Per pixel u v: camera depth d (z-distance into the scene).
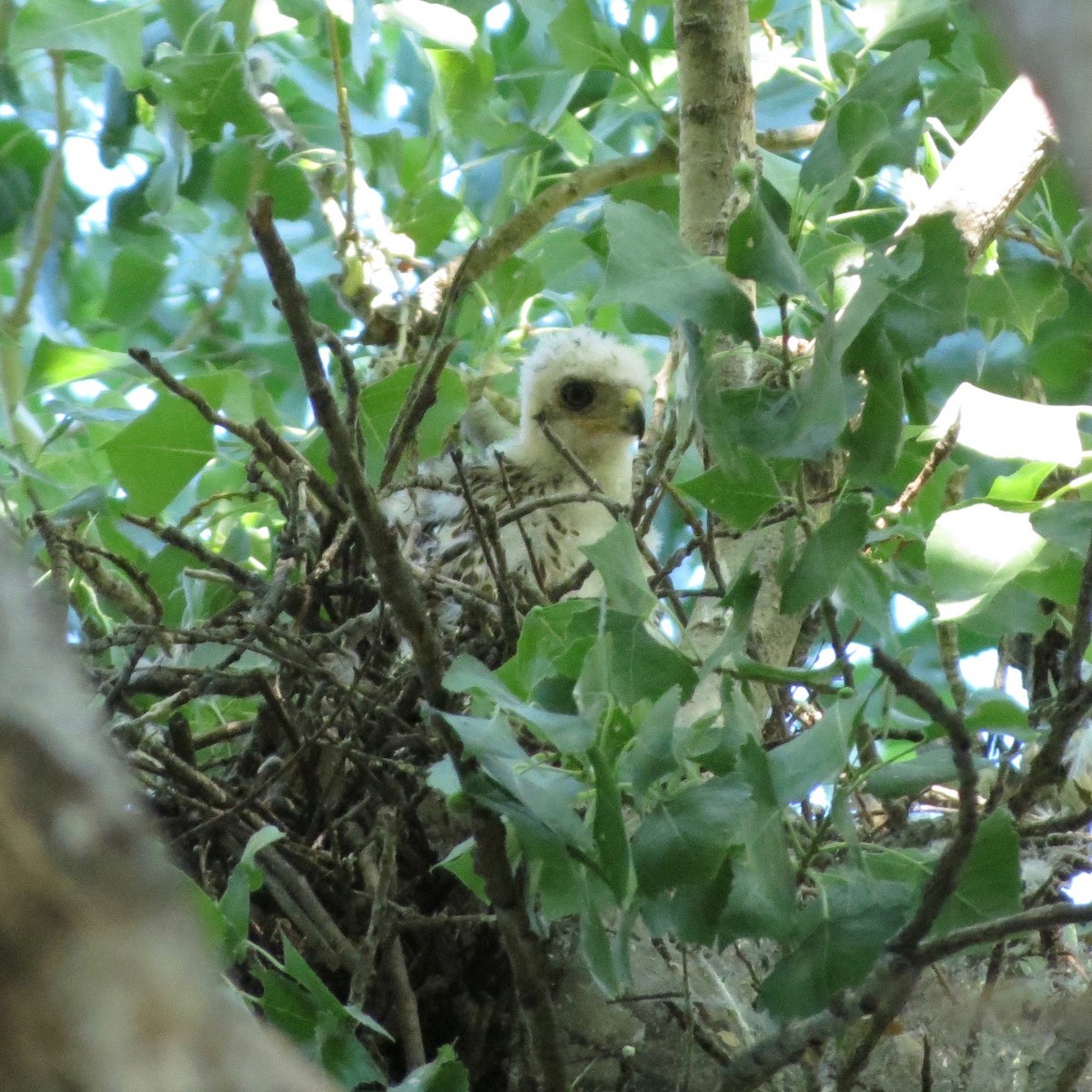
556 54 10.59
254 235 3.60
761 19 9.29
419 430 7.06
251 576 6.74
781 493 5.48
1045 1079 5.92
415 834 6.75
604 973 4.61
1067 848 6.64
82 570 6.93
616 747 4.66
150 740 6.52
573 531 9.30
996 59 7.76
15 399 8.47
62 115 9.57
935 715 4.00
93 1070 1.82
